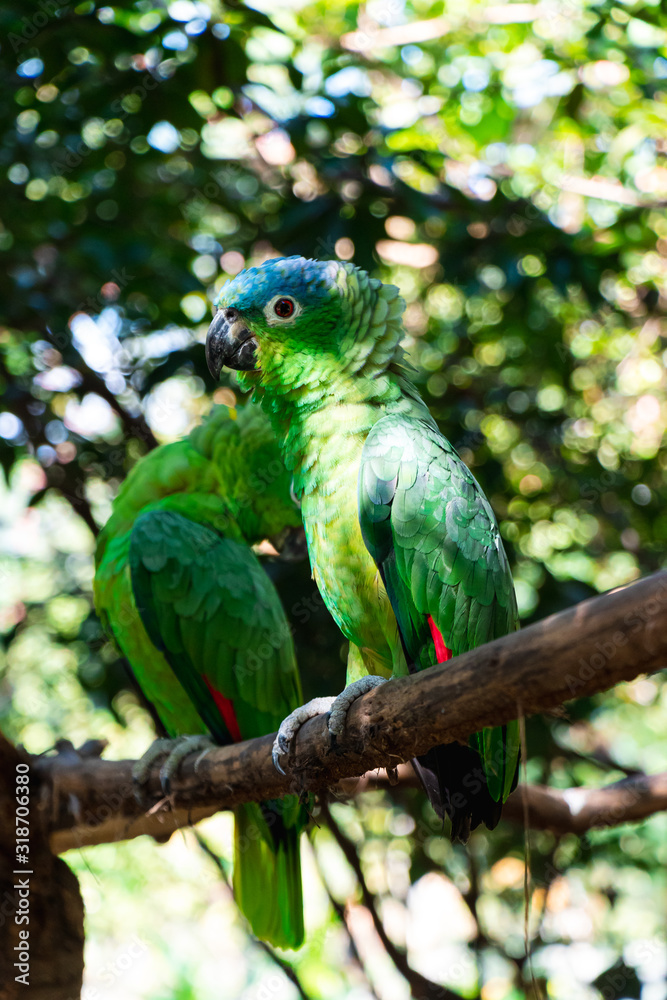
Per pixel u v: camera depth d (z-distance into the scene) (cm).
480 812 349
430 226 681
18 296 605
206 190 661
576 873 720
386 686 282
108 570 500
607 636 221
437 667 265
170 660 474
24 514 730
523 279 604
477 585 348
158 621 470
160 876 973
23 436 643
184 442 528
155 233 662
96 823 411
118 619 498
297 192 659
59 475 645
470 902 673
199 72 564
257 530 532
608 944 719
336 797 477
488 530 361
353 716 294
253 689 474
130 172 622
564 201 751
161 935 967
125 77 566
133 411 680
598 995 596
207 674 472
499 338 722
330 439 365
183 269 641
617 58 646
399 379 387
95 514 737
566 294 604
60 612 746
